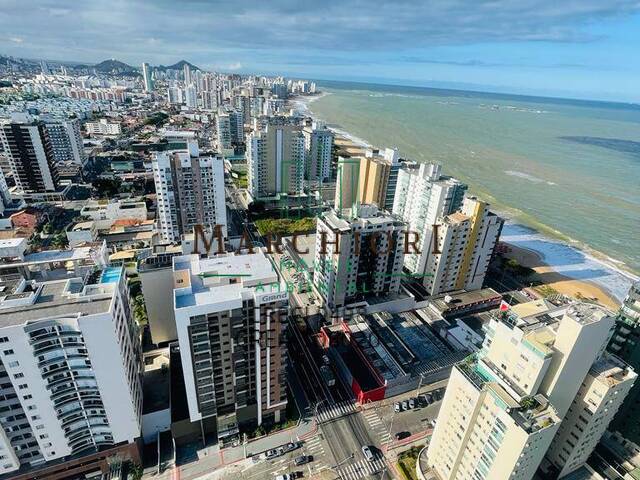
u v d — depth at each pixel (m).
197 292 89.25
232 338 89.88
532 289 188.88
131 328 100.31
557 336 75.56
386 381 119.00
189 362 88.69
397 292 159.88
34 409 79.88
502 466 74.31
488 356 85.31
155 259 118.50
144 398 105.56
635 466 96.31
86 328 75.69
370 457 101.94
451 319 158.75
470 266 168.00
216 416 100.38
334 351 133.25
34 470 86.94
